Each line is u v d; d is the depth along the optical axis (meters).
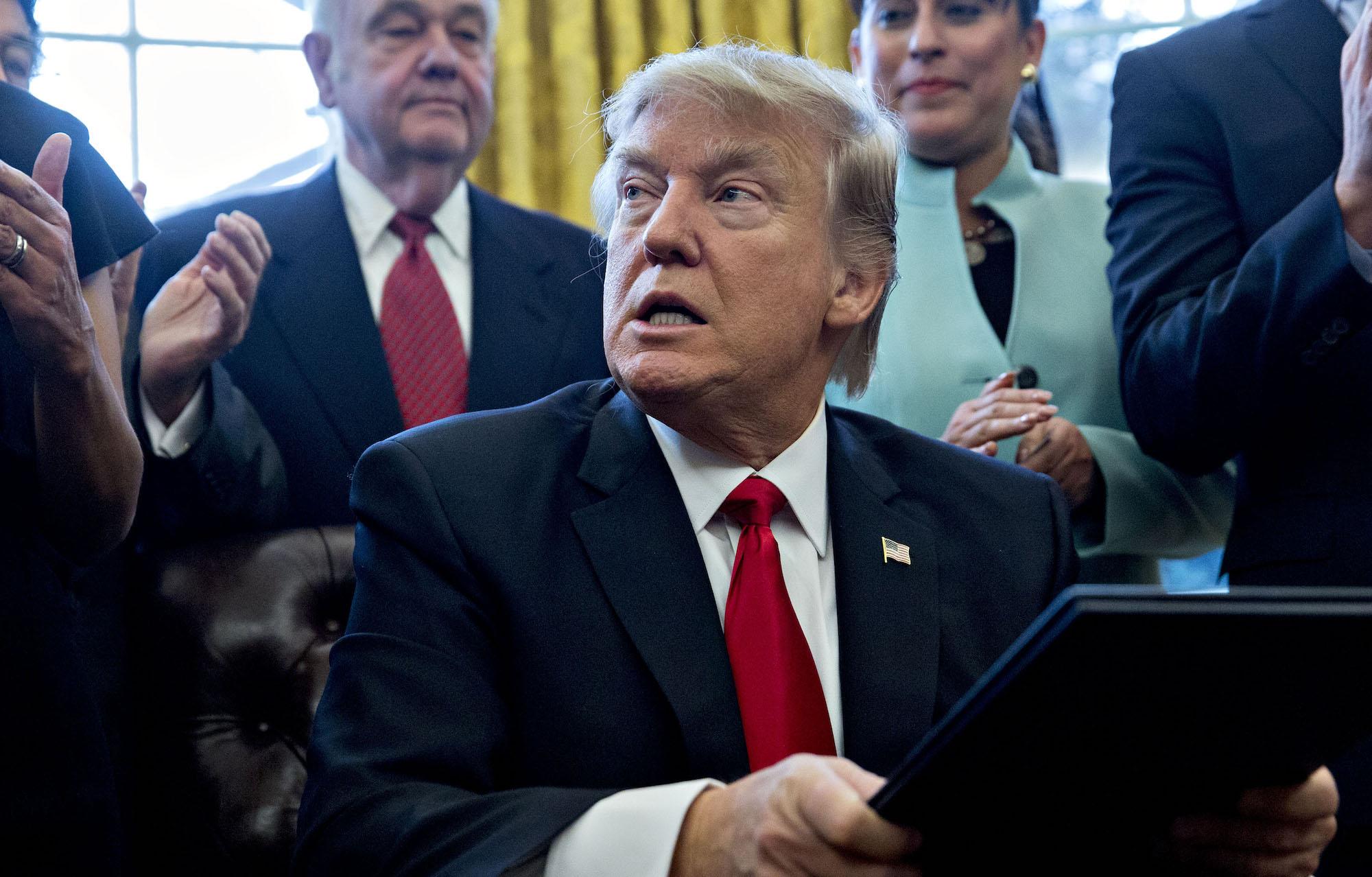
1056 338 2.66
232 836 1.93
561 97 4.27
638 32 4.34
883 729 1.54
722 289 1.57
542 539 1.57
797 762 1.21
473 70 2.75
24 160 1.85
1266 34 2.38
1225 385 2.14
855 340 1.81
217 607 2.03
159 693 2.01
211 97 4.25
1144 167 2.40
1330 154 2.26
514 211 2.82
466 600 1.53
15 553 1.67
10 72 2.12
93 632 1.98
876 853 1.13
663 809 1.29
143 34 4.22
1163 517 2.56
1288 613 1.01
